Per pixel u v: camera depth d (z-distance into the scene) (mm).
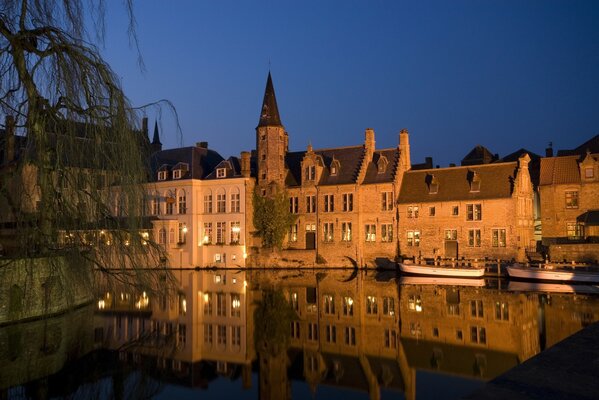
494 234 50938
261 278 48406
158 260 22312
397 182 56250
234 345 23219
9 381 17703
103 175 20141
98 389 17031
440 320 27688
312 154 60531
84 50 19344
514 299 33438
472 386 17312
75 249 20172
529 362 10648
